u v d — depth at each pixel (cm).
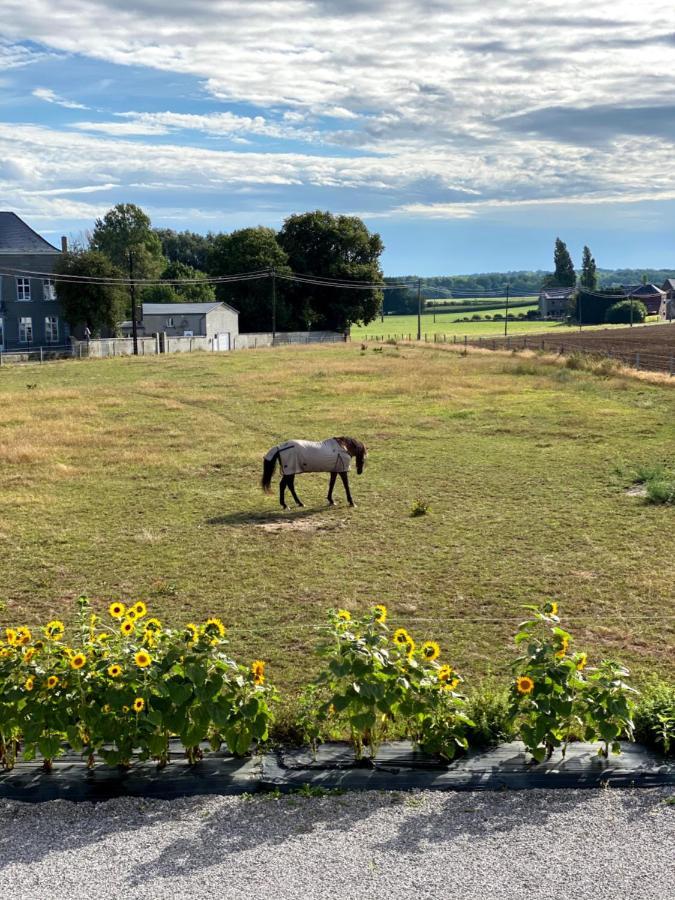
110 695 617
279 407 3341
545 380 4091
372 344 7300
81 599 731
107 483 2023
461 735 676
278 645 1014
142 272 9919
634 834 576
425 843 565
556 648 659
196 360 5500
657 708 710
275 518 1686
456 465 2206
